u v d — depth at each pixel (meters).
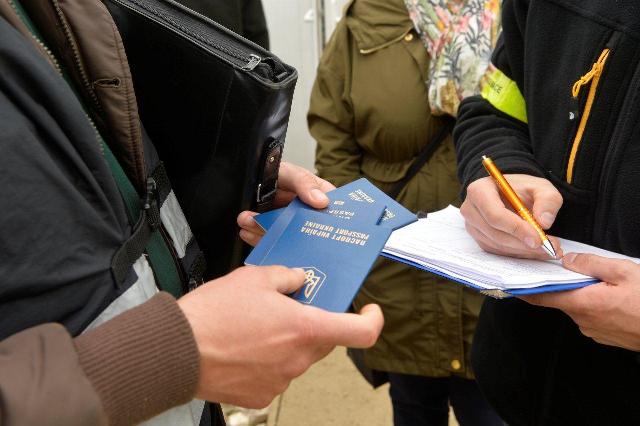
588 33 0.71
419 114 1.33
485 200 0.71
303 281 0.52
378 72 1.37
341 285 0.52
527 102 0.86
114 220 0.50
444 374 1.40
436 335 1.38
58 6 0.50
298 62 2.47
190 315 0.44
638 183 0.68
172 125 0.66
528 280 0.59
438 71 1.28
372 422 1.88
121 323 0.41
